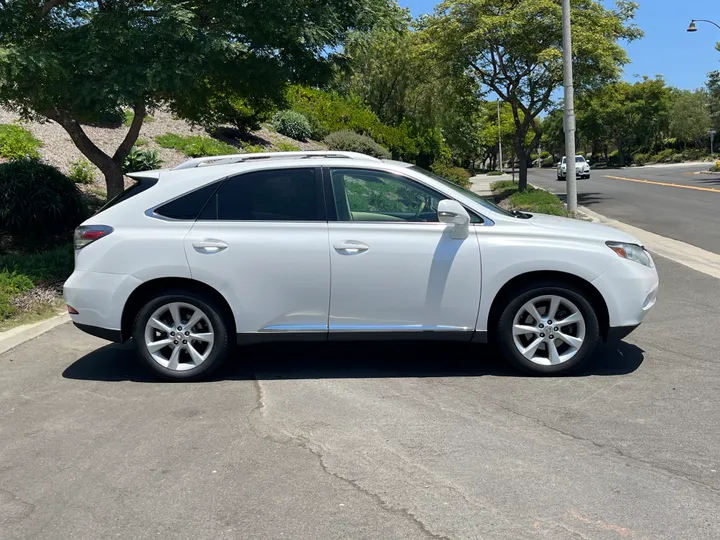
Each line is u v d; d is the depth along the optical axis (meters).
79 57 8.40
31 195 10.45
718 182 33.62
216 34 8.98
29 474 4.07
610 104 75.81
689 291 8.75
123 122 21.02
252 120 25.09
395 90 38.84
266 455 4.25
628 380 5.49
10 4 8.99
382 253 5.43
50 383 5.71
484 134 74.94
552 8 21.20
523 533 3.32
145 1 9.23
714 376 5.54
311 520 3.49
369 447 4.33
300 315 5.52
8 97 8.89
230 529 3.43
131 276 5.52
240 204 5.61
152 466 4.14
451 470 3.99
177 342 5.65
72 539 3.38
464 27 22.92
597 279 5.41
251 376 5.81
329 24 9.72
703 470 3.94
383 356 6.31
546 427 4.58
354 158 5.83
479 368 5.89
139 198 5.68
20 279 8.05
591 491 3.72
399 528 3.39
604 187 33.12
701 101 76.75
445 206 5.34
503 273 5.42
